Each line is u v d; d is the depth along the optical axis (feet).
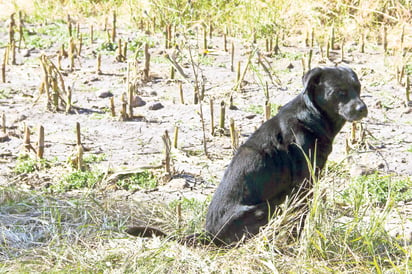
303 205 22.57
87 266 21.26
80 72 43.68
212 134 34.06
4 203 26.02
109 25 55.67
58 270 21.26
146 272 20.76
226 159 31.24
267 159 22.52
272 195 22.62
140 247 21.68
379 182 27.63
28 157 30.81
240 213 22.27
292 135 22.65
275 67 44.86
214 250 22.52
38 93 40.04
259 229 22.21
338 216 22.88
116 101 38.93
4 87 40.98
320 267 20.75
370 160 30.78
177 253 21.43
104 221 24.44
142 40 50.16
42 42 50.34
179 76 43.06
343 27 53.21
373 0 54.08
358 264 20.97
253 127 35.29
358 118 22.40
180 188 28.07
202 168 30.14
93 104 38.45
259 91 40.52
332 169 25.07
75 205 25.45
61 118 36.11
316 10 54.70
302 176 22.59
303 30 52.95
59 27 54.34
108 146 32.53
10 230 23.61
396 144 33.12
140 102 38.24
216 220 22.71
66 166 29.81
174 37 48.44
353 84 22.71
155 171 29.30
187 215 25.38
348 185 24.81
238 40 50.83
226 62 46.01
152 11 54.13
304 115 22.81
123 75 43.37
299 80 42.55
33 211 25.43
